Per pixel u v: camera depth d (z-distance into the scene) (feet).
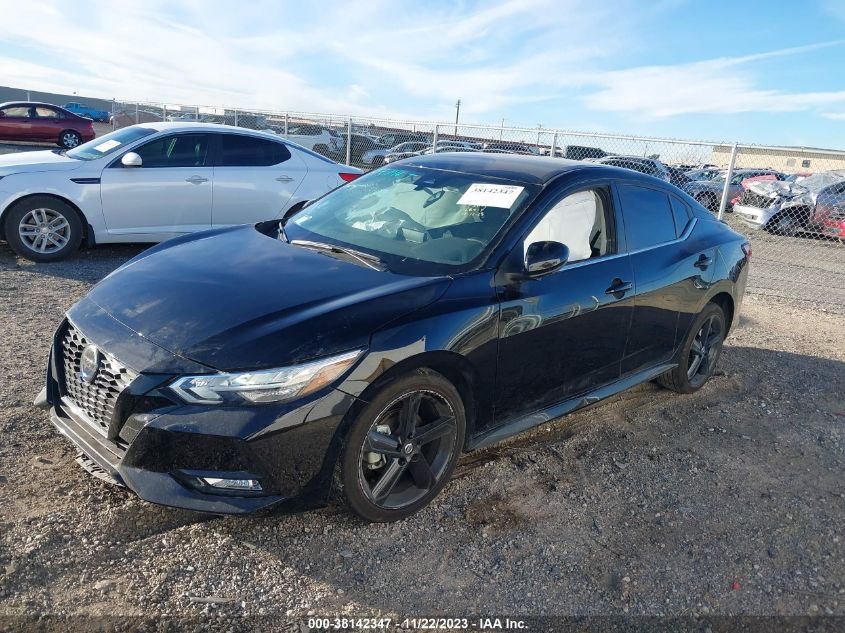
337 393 8.75
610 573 9.42
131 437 8.57
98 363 9.14
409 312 9.53
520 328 10.78
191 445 8.39
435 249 11.26
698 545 10.27
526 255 10.75
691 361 15.94
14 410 12.14
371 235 12.07
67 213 23.79
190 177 25.18
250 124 57.77
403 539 9.66
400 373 9.30
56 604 7.83
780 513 11.39
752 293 29.53
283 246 11.85
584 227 12.45
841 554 10.38
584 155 37.42
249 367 8.45
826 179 46.11
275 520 9.79
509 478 11.64
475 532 10.00
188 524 9.50
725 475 12.52
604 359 12.89
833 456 13.74
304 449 8.68
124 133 25.91
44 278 21.86
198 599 8.16
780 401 16.42
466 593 8.75
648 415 14.93
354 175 28.68
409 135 49.08
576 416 14.55
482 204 11.93
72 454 10.93
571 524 10.47
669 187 15.17
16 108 72.79
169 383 8.47
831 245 43.55
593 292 12.06
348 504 9.30
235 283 10.08
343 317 9.14
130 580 8.35
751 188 48.26
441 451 10.36
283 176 26.86
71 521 9.25
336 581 8.70
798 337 22.49
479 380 10.44
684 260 14.49
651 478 12.14
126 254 26.61
